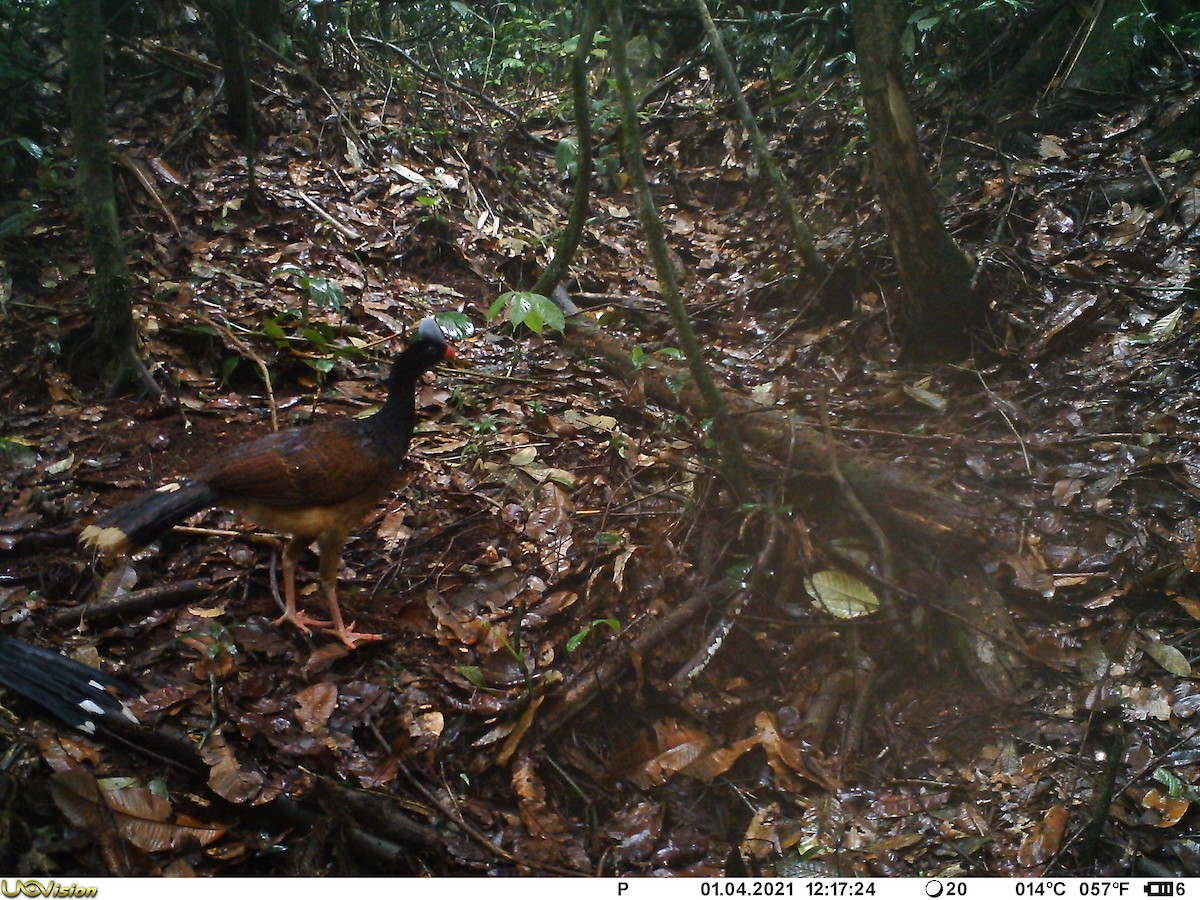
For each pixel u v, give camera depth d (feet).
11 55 11.18
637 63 16.79
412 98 14.38
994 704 7.14
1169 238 10.74
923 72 13.93
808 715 7.16
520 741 6.65
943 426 9.26
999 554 7.77
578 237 10.75
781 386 9.95
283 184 11.87
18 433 8.36
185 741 6.04
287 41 14.02
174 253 10.48
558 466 8.72
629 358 10.14
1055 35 13.28
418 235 11.84
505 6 18.58
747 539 8.08
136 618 6.91
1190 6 13.07
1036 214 11.39
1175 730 6.74
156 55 12.63
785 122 14.44
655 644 7.33
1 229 9.96
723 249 13.03
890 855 6.34
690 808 6.68
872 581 7.75
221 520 7.82
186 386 9.05
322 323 9.80
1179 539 7.75
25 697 6.07
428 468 8.56
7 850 5.36
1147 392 9.11
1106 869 6.11
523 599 7.44
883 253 11.26
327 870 5.85
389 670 6.89
